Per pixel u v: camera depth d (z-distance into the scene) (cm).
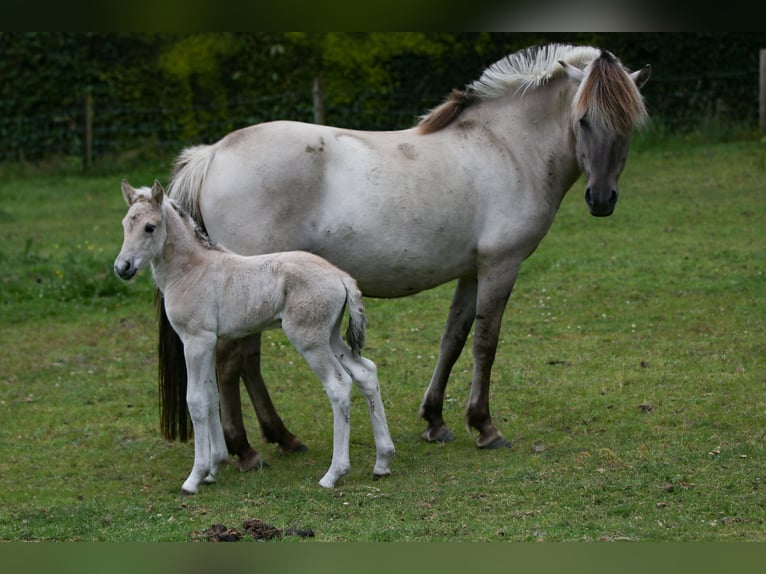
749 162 2084
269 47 2439
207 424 846
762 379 1066
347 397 830
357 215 881
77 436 1025
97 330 1402
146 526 763
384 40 2409
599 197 886
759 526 715
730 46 2388
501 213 925
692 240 1634
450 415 1055
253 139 888
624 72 894
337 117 2430
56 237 1881
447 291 1516
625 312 1345
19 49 2497
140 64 2506
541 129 944
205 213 885
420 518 761
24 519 791
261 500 816
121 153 2528
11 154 2561
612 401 1038
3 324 1428
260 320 830
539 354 1215
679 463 847
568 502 779
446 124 947
